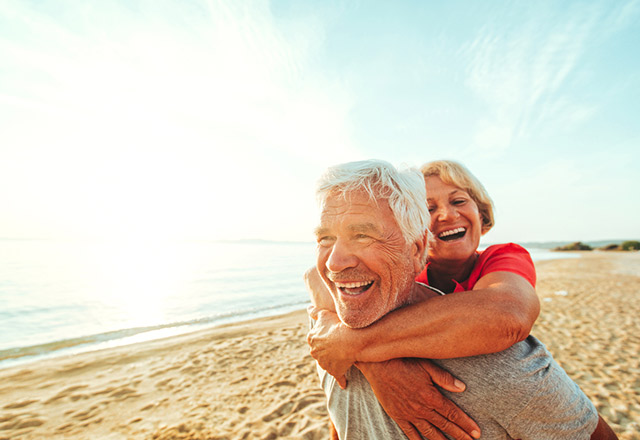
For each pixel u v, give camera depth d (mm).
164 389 4484
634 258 33469
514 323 844
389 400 923
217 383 4645
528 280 1211
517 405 827
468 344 839
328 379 1200
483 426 864
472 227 1732
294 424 3525
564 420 854
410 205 983
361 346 953
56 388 4570
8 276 21156
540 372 850
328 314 1196
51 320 9516
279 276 21562
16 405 4090
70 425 3627
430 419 888
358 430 1082
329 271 971
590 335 6266
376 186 939
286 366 5230
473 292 975
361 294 951
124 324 8758
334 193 947
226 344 6398
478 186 1803
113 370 5188
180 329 7996
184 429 3475
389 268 942
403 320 925
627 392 3990
